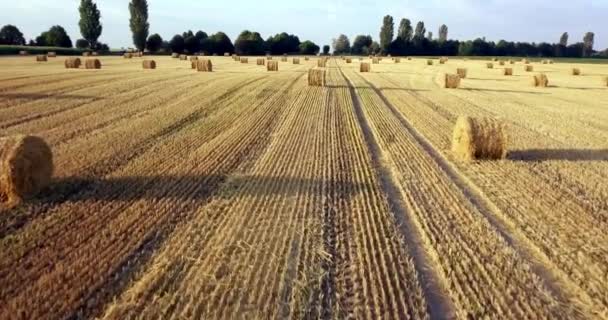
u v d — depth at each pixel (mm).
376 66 60719
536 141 14867
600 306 5938
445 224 8234
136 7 103750
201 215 8289
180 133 14961
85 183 9875
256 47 117812
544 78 34062
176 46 110688
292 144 13812
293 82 32250
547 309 5840
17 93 22969
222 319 5414
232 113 18953
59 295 5809
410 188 10102
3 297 5754
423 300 5898
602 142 14914
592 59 111500
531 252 7340
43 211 8367
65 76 32750
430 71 50125
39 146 9227
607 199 9695
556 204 9305
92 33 101688
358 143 14141
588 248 7457
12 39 110375
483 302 5930
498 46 127562
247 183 10078
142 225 7812
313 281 6242
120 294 5883
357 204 9039
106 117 17391
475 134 12289
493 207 9141
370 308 5738
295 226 7922
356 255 7008
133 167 11078
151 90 25828
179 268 6496
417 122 18000
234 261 6699
